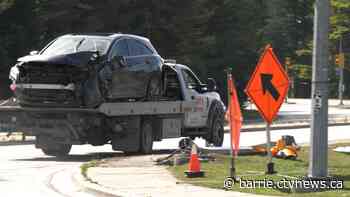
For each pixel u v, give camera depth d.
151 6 108.19
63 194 29.67
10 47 103.56
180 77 52.91
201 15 116.06
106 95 45.38
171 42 112.31
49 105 45.25
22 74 45.62
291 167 36.62
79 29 106.69
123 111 46.72
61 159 45.72
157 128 50.59
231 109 30.97
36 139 47.69
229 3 128.88
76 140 45.78
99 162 39.59
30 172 37.78
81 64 44.19
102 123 46.12
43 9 106.00
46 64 44.28
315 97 29.17
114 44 46.38
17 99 46.50
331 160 40.66
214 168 35.94
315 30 29.20
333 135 70.31
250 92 30.55
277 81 30.59
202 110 55.09
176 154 40.03
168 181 31.31
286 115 125.44
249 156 42.47
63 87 44.47
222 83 122.75
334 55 155.88
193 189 28.62
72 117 45.44
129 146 48.06
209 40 117.94
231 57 126.44
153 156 43.16
